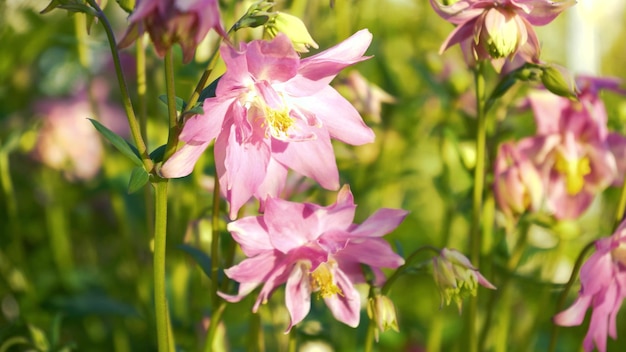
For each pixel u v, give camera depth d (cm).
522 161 69
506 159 69
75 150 93
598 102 71
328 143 62
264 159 61
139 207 83
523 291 79
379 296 63
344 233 61
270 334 81
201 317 71
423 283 93
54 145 92
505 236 70
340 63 60
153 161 60
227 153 60
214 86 60
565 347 85
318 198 77
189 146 59
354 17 80
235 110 60
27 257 94
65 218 92
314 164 62
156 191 60
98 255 96
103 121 97
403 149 83
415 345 85
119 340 81
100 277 88
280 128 60
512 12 62
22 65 95
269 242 61
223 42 57
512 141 71
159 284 61
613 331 65
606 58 136
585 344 64
